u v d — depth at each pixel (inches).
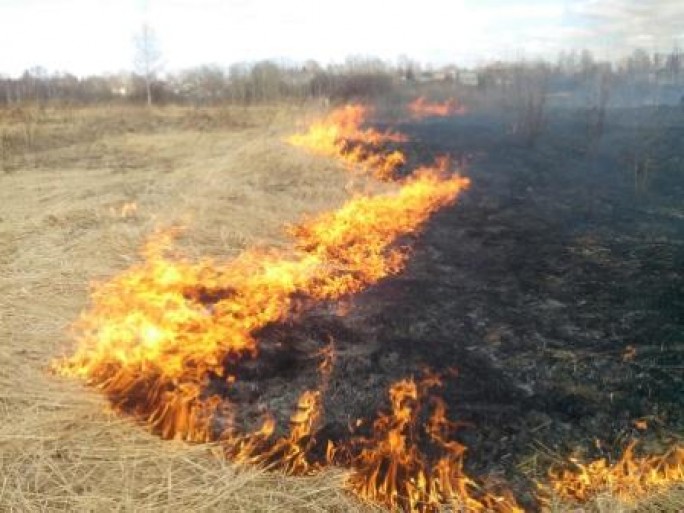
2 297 213.8
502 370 169.0
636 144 447.8
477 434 141.1
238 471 132.2
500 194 362.0
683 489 124.3
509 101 717.3
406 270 251.0
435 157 456.8
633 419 145.2
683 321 193.0
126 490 126.6
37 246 266.1
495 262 256.4
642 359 171.8
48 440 141.2
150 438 143.8
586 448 135.8
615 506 119.7
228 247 274.1
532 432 141.3
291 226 310.0
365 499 123.8
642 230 288.5
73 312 207.0
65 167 482.9
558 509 119.9
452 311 208.7
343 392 159.8
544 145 481.7
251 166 434.0
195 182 393.1
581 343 182.9
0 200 355.6
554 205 337.4
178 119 824.9
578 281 231.0
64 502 122.9
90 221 301.6
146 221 303.0
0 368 169.6
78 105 1066.1
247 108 931.3
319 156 467.8
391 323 199.8
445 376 166.1
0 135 609.6
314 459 135.2
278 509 121.3
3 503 122.0
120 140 639.8
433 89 919.0
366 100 878.4
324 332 194.1
